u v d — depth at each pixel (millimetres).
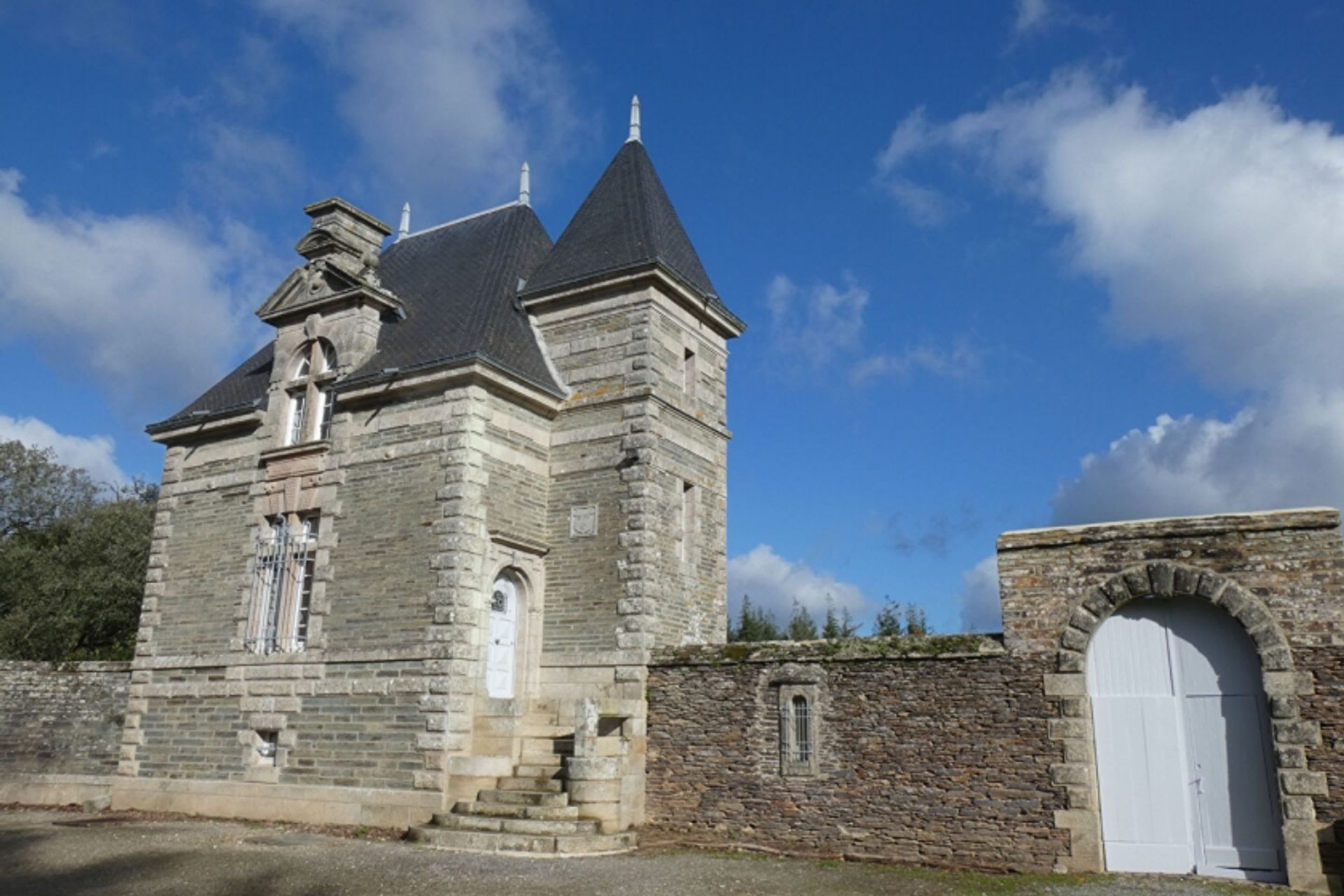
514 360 21125
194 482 23969
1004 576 16344
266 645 21469
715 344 23859
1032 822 15336
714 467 23062
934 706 16391
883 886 13820
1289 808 13906
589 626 20125
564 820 16656
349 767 19172
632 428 20797
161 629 23219
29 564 39719
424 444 20156
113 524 41656
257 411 23094
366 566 20156
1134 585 15422
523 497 20781
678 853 16438
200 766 21406
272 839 17172
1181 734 15031
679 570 21094
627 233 22719
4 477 43656
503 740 18359
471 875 13773
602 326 21891
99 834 17828
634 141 25297
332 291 23078
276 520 22297
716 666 18422
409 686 18859
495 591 20203
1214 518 15219
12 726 24484
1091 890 13562
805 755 17234
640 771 18438
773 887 13539
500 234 25094
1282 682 14297
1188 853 14672
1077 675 15492
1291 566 14641
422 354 21062
